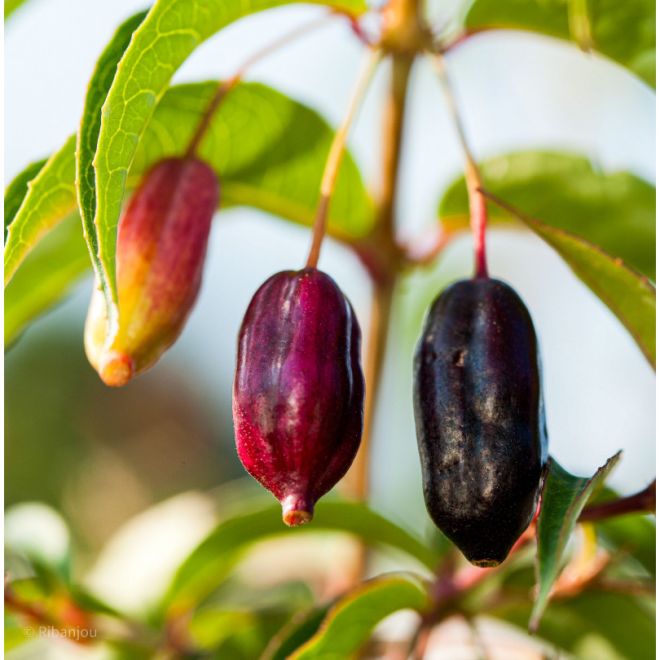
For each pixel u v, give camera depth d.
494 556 0.12
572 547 0.16
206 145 0.17
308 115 0.17
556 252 0.14
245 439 0.12
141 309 0.14
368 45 0.16
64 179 0.14
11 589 0.17
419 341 0.13
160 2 0.13
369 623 0.15
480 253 0.13
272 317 0.12
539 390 0.12
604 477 0.12
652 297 0.14
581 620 0.17
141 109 0.13
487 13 0.17
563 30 0.17
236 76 0.15
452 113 0.15
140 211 0.14
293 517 0.12
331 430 0.12
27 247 0.14
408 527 0.17
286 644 0.15
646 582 0.16
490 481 0.12
